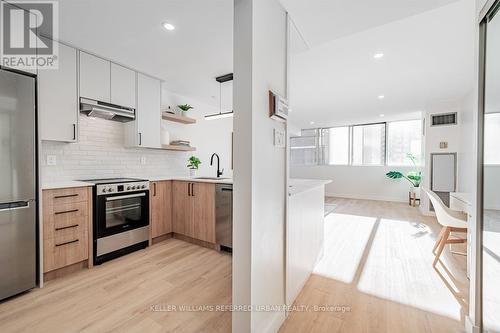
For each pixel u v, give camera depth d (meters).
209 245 2.98
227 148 5.07
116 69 2.80
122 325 1.54
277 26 1.55
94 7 1.80
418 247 2.98
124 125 3.20
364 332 1.51
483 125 1.39
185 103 4.12
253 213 1.28
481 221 1.41
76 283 2.07
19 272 1.86
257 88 1.31
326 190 7.80
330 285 2.08
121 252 2.69
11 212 1.82
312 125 7.58
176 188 3.27
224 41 2.31
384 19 1.75
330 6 1.60
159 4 1.77
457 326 1.56
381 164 7.00
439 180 4.73
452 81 3.48
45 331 1.49
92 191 2.42
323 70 3.11
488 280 1.38
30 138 1.91
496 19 1.29
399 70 3.09
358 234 3.54
